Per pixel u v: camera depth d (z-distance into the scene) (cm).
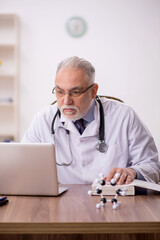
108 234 111
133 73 490
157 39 489
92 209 119
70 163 184
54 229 103
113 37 488
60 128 188
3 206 124
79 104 166
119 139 188
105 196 139
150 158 185
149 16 488
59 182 187
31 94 491
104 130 188
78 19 485
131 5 487
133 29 488
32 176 141
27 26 488
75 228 103
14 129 493
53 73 490
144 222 103
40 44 489
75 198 137
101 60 489
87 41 488
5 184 143
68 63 165
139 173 163
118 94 490
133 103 491
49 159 138
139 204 126
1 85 490
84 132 182
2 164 142
